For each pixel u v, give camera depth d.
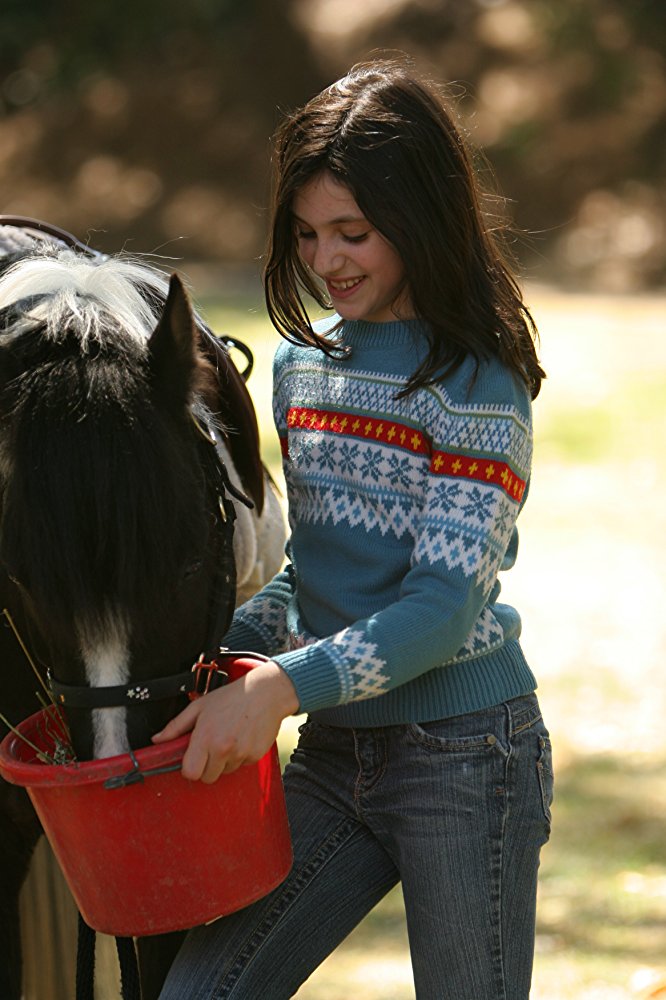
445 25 39.62
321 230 3.81
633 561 14.05
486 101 37.94
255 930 3.78
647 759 9.26
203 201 38.69
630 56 38.78
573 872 7.55
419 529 3.71
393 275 3.83
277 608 4.19
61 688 3.44
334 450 3.87
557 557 14.23
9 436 3.34
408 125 3.74
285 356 4.14
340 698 3.48
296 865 3.87
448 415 3.68
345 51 39.94
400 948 6.79
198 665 3.54
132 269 4.22
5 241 4.75
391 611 3.54
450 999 3.71
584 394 20.11
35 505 3.22
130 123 40.16
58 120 40.59
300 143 3.79
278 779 3.68
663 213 35.91
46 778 3.36
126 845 3.43
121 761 3.32
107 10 41.75
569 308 28.02
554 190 36.75
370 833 3.91
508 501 3.67
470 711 3.76
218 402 4.48
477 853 3.71
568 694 10.47
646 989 5.94
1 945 4.42
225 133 39.62
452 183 3.78
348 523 3.84
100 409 3.32
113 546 3.21
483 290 3.80
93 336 3.56
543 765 3.87
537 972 6.23
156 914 3.49
